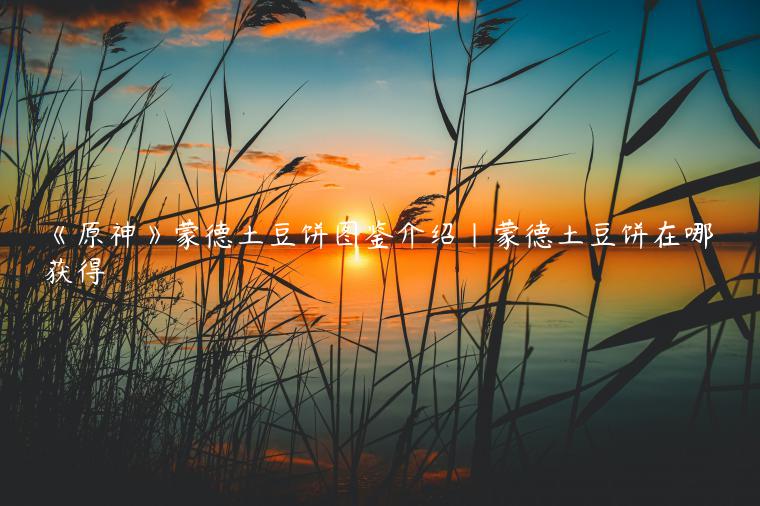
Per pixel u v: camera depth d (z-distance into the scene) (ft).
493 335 4.67
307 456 14.37
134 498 6.27
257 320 7.38
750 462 4.51
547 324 40.11
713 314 3.51
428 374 24.84
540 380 24.39
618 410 19.94
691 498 4.54
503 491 4.73
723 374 25.71
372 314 43.45
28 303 7.19
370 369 25.43
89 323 7.28
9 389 6.34
